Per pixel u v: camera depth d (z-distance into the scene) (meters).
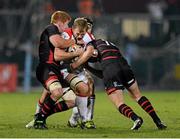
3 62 71.19
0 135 25.69
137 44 74.25
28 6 78.56
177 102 50.12
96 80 71.88
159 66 74.25
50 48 27.77
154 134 26.23
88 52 27.58
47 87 27.72
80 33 27.94
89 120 28.45
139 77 73.81
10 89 68.94
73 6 82.38
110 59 27.89
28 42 71.75
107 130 27.86
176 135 25.95
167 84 74.19
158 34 75.81
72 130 27.72
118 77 27.69
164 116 35.94
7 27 73.44
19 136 25.38
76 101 28.12
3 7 81.12
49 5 79.50
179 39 75.38
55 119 33.88
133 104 48.28
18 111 39.91
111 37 72.88
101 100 54.16
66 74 28.03
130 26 75.06
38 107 29.55
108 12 87.75
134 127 27.55
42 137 25.06
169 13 86.50
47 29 27.89
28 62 68.38
